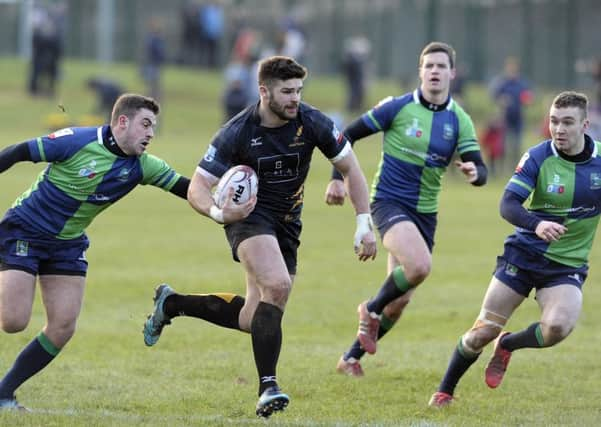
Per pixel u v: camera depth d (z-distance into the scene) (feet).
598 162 86.99
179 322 129.80
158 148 343.87
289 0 596.29
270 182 83.66
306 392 95.76
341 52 587.68
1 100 426.10
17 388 88.22
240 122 82.53
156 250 186.09
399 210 103.60
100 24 507.30
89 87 417.90
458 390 98.02
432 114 104.99
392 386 99.19
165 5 580.71
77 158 81.87
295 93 80.02
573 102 84.64
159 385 96.94
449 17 532.73
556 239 82.48
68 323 83.71
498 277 89.20
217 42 546.67
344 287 154.71
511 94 342.85
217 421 80.33
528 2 530.68
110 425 77.87
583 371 106.32
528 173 87.04
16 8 572.51
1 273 82.38
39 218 82.38
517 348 89.61
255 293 85.71
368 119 105.40
